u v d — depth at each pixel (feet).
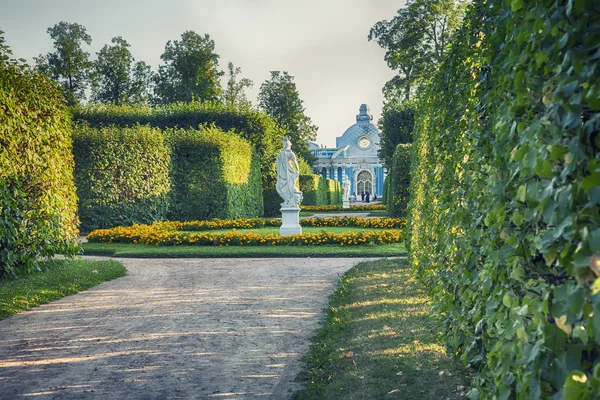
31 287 25.81
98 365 15.17
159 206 66.28
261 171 99.35
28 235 30.63
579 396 4.86
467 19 15.79
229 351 16.28
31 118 31.86
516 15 7.80
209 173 72.38
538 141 6.69
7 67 31.01
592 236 4.98
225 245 45.57
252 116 97.45
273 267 33.45
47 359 15.79
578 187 5.59
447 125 17.58
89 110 91.25
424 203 23.86
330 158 291.79
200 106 98.07
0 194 27.96
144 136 64.03
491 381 9.43
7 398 12.82
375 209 126.72
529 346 6.77
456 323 13.75
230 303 23.09
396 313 19.38
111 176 61.52
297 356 15.64
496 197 8.95
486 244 10.19
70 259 35.55
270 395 12.67
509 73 8.87
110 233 50.03
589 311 5.16
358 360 14.51
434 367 13.50
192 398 12.64
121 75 171.94
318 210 126.11
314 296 24.22
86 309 22.43
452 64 17.47
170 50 171.73
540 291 7.01
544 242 6.04
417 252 26.73
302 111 197.77
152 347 16.83
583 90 5.62
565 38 5.95
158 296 24.95
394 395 11.91
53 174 33.19
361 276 28.30
